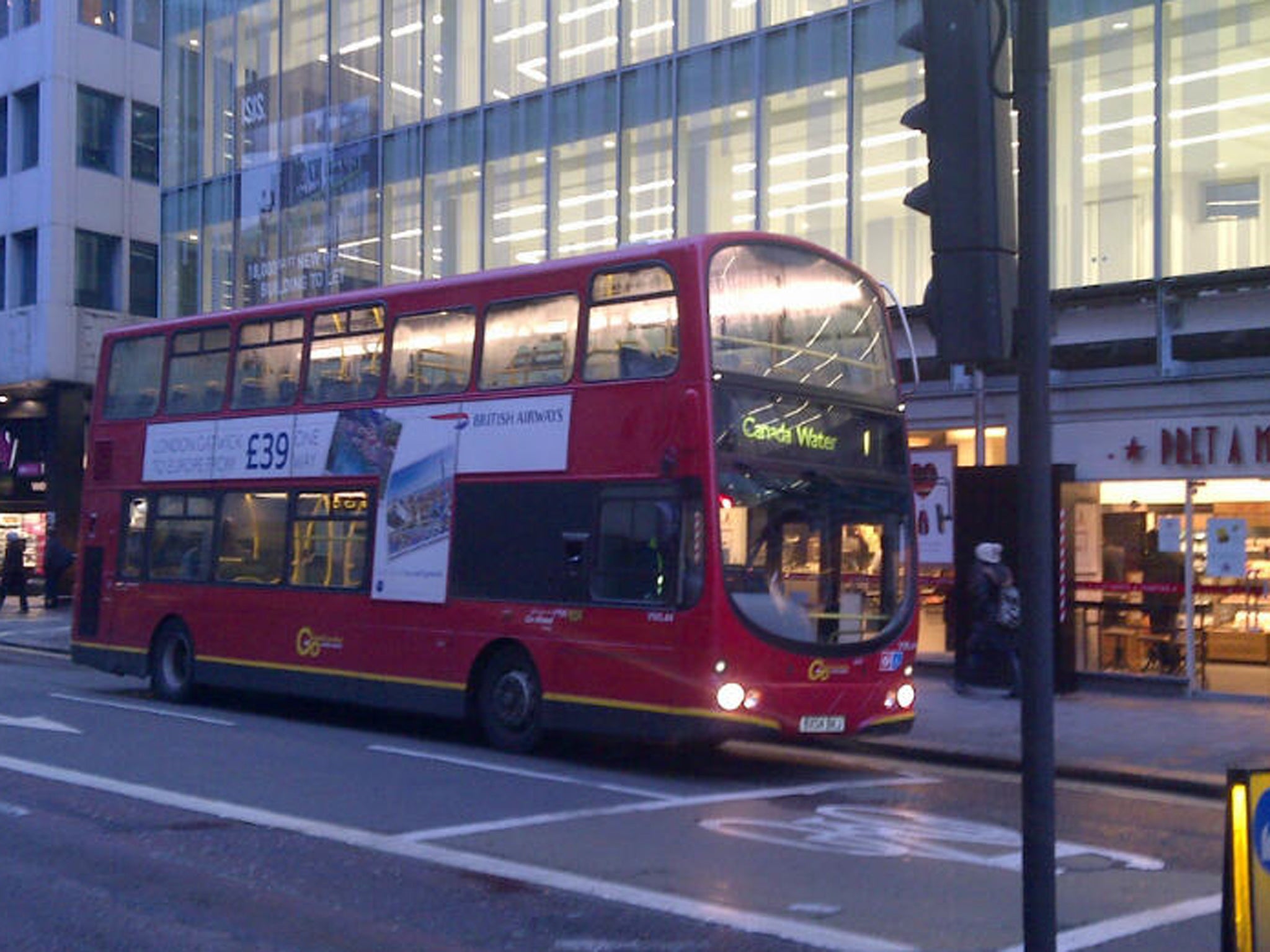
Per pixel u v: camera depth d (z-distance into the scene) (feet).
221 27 104.22
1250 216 56.90
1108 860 32.09
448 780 40.81
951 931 25.17
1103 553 61.82
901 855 31.71
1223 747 48.21
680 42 76.23
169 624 59.72
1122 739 49.85
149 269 132.77
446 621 48.26
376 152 91.97
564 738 50.96
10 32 130.93
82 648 63.21
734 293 42.75
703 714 40.70
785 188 71.36
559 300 46.21
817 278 45.01
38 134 127.44
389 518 50.67
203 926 25.13
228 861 29.96
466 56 87.20
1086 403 61.11
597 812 36.17
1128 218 60.18
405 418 50.60
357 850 31.09
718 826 34.65
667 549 41.93
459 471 48.49
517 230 83.66
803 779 43.47
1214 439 57.47
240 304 100.89
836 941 24.44
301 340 55.31
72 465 128.47
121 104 131.54
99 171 129.49
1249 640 58.59
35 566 132.36
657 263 43.21
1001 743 49.55
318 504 53.52
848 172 68.80
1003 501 61.72
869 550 44.73
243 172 101.45
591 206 79.82
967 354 16.87
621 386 43.75
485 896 27.35
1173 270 58.80
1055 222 62.23
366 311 52.80
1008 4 19.47
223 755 44.55
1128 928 25.88
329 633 52.29
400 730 52.60
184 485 59.36
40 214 126.41
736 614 41.09
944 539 64.75
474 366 48.55
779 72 72.02
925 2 17.38
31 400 132.05
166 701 59.41
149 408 61.87
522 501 46.34
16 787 38.04
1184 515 59.47
